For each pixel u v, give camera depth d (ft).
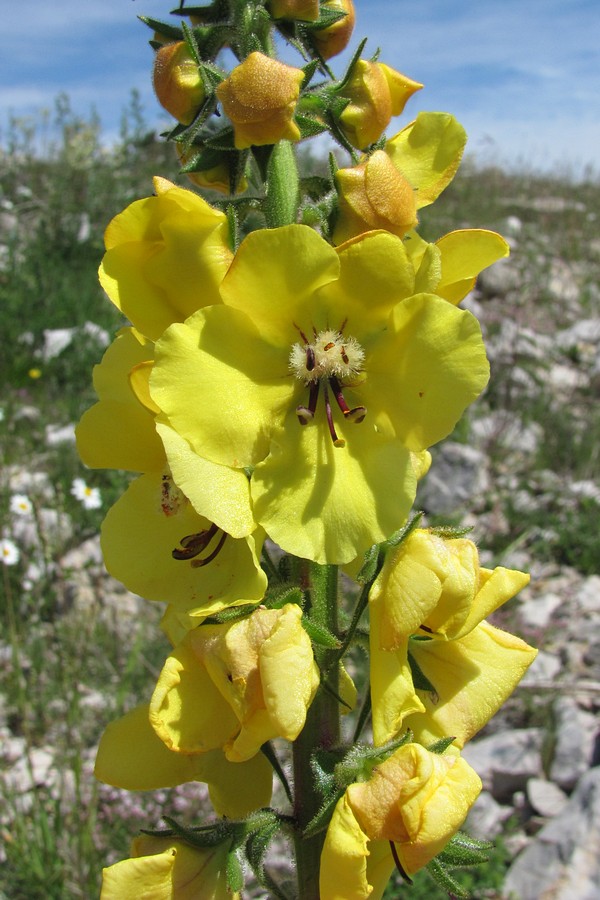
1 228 2.61
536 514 1.43
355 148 0.45
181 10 0.46
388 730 0.38
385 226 0.41
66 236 2.46
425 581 0.39
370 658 0.40
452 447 1.51
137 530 0.43
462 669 0.44
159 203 0.38
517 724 1.06
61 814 0.89
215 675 0.38
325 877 0.38
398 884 0.82
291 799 0.44
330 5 0.47
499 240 0.41
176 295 0.40
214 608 0.38
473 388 0.37
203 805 0.91
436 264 0.38
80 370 1.86
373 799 0.37
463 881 0.82
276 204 0.43
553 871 0.82
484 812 0.92
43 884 0.82
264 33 0.44
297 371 0.39
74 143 2.81
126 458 0.43
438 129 0.45
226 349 0.38
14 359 1.86
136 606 1.23
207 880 0.42
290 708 0.36
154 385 0.37
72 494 1.39
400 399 0.39
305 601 0.43
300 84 0.40
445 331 0.37
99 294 2.18
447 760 0.38
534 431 1.70
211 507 0.37
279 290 0.38
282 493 0.38
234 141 0.42
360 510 0.38
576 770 0.95
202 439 0.37
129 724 0.45
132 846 0.44
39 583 1.20
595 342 2.11
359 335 0.40
